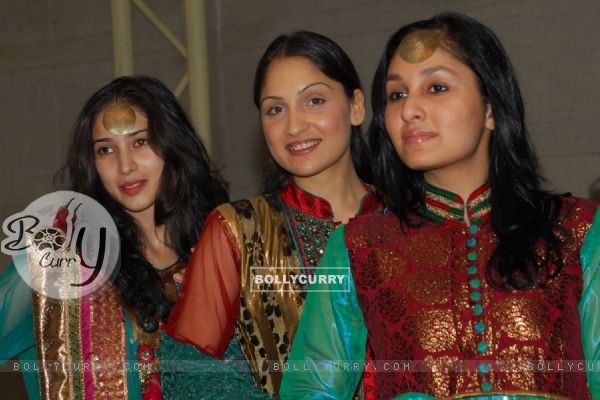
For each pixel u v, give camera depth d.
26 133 7.30
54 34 7.22
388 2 6.32
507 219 2.32
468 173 2.44
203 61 5.84
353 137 3.29
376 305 2.36
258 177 6.68
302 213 3.13
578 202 2.36
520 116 2.40
